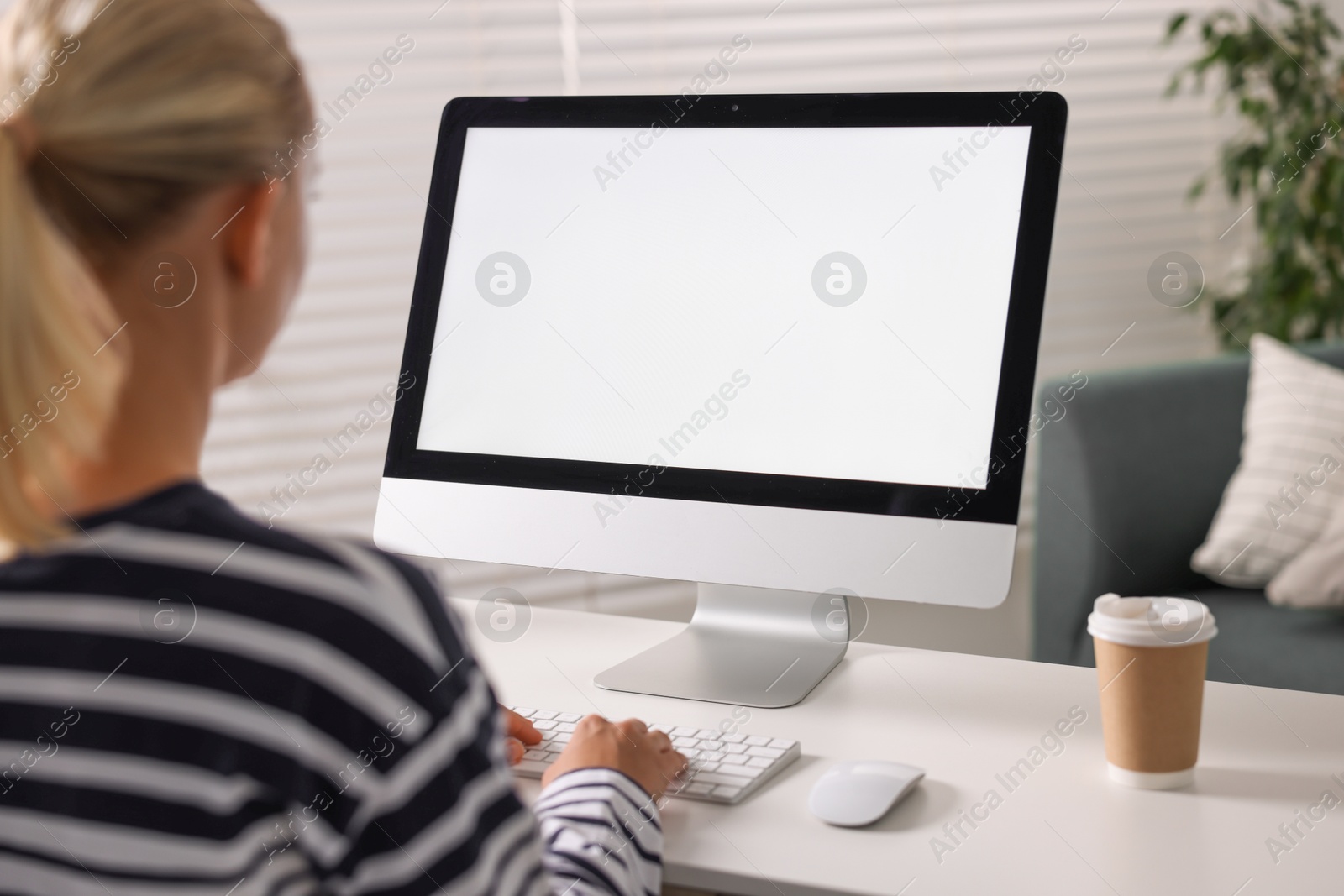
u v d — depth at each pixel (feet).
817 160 3.35
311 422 6.39
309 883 1.63
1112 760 2.68
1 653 1.62
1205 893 2.15
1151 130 7.99
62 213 1.62
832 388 3.28
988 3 7.43
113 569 1.62
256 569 1.62
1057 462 6.85
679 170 3.49
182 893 1.57
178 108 1.63
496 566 6.66
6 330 1.55
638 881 2.18
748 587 3.68
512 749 2.85
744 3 6.99
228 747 1.57
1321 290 7.82
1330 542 6.13
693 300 3.44
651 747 2.61
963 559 3.10
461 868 1.66
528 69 6.64
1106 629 2.64
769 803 2.60
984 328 3.15
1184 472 6.96
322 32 6.26
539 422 3.56
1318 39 7.66
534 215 3.63
